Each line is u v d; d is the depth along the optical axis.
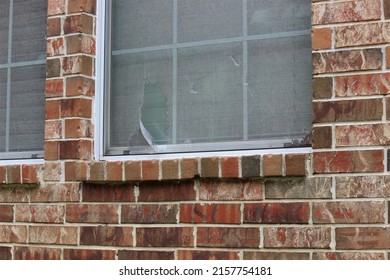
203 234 3.39
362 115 3.13
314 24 3.24
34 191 3.79
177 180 3.46
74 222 3.68
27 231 3.79
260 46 3.52
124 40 3.84
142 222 3.53
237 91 3.55
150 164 3.50
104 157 3.77
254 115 3.50
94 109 3.79
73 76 3.75
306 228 3.19
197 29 3.68
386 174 3.07
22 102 4.10
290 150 3.38
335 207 3.14
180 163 3.43
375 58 3.12
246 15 3.57
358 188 3.11
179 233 3.44
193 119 3.64
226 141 3.55
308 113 3.38
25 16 4.13
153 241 3.49
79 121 3.71
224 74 3.59
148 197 3.53
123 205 3.58
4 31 4.18
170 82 3.72
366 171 3.10
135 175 3.53
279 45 3.48
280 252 3.23
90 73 3.79
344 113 3.16
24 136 4.07
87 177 3.64
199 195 3.42
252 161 3.29
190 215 3.42
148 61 3.78
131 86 3.80
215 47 3.63
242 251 3.30
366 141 3.11
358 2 3.17
